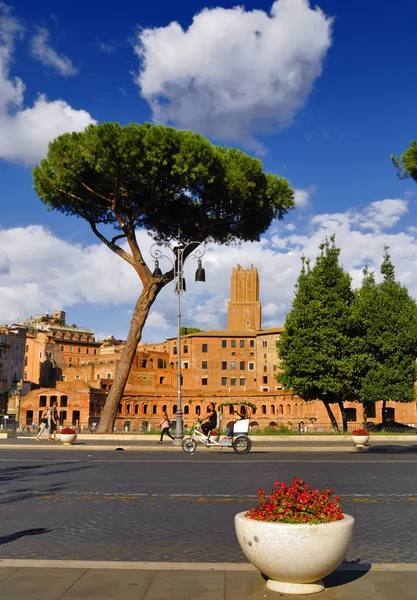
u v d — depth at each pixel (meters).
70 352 142.75
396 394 55.78
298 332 52.91
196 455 26.23
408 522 10.77
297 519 6.53
